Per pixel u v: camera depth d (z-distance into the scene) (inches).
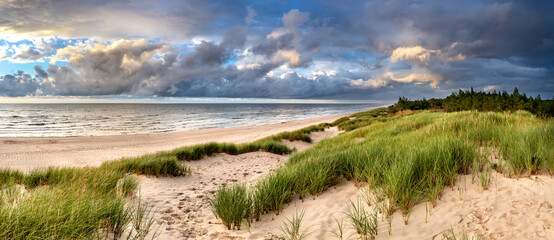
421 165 161.2
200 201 210.8
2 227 96.8
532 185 130.3
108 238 118.9
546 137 179.5
